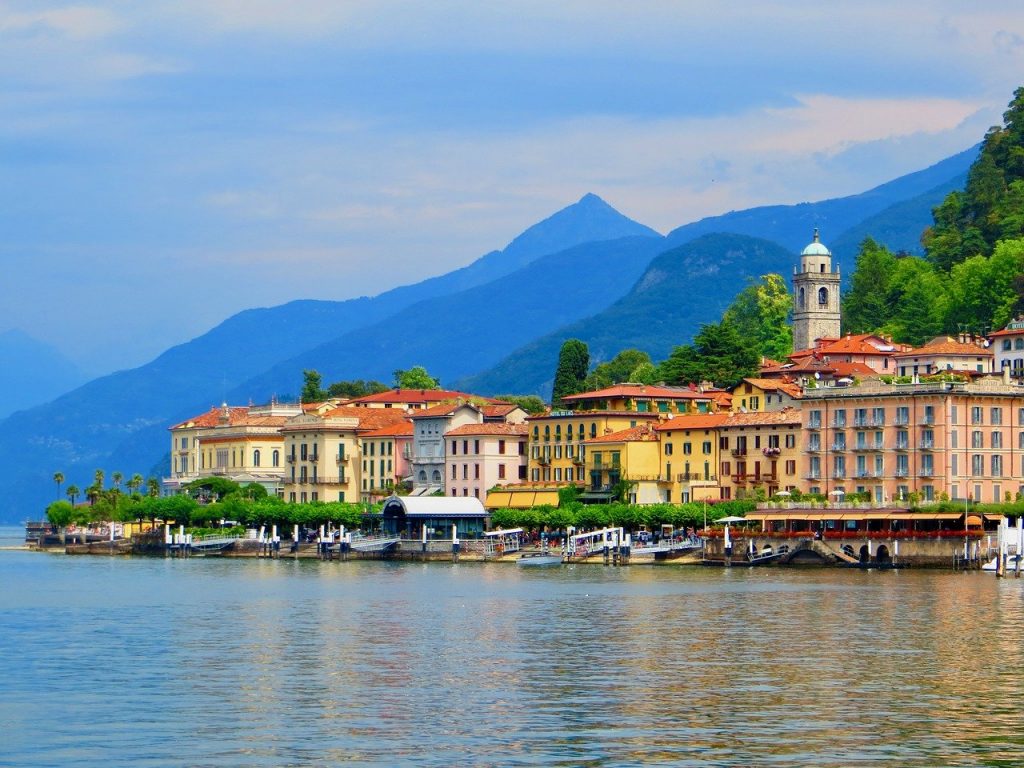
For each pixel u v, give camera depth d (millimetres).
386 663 168000
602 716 136250
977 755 121688
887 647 178875
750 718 135125
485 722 133750
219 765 119250
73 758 121500
